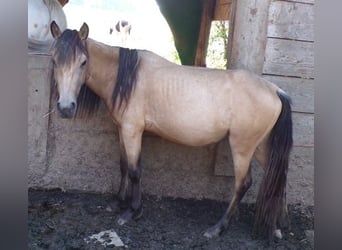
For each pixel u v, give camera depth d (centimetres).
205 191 317
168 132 266
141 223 276
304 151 315
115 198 299
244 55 296
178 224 281
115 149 308
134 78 260
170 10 561
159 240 258
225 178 315
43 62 292
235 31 299
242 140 257
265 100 251
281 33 297
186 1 552
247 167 263
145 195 312
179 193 316
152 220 282
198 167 313
